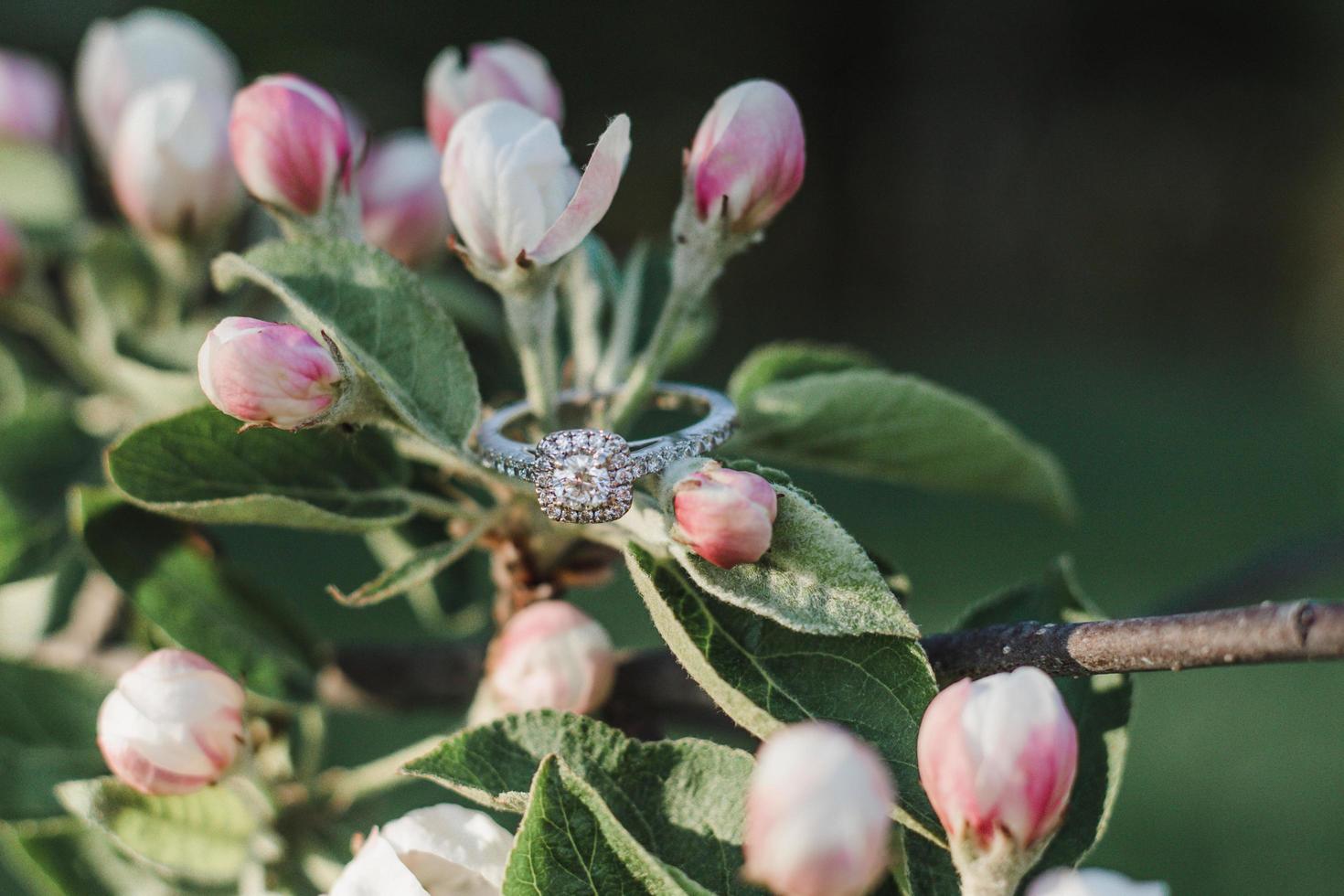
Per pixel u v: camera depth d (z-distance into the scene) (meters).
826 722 0.30
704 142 0.32
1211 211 1.83
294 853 0.34
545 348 0.32
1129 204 1.84
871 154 1.86
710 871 0.30
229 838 0.33
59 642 0.37
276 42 1.16
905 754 0.29
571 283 0.36
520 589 0.33
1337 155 1.80
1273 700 0.82
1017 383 1.46
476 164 0.31
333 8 1.23
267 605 0.35
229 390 0.30
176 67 0.38
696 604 0.30
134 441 0.32
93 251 0.38
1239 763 0.77
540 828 0.29
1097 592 0.90
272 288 0.31
